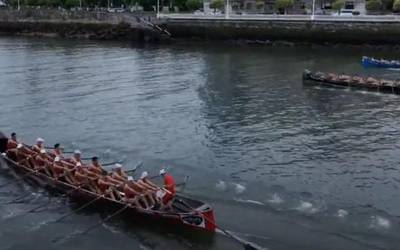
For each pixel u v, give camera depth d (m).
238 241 22.72
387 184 29.72
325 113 44.84
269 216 25.80
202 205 24.66
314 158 33.75
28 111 45.22
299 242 23.45
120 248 23.30
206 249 22.97
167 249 23.11
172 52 85.12
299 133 39.00
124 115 44.12
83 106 47.09
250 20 97.00
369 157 33.94
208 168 32.12
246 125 41.19
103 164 32.81
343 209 26.58
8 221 25.78
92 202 27.27
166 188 25.08
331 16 92.19
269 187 29.22
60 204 27.50
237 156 34.19
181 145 36.41
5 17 120.81
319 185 29.53
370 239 23.73
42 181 29.94
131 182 26.06
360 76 60.78
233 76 62.41
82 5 139.00
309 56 80.62
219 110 45.81
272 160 33.41
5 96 50.59
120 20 107.44
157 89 54.50
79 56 79.19
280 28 95.00
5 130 39.91
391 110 45.88
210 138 37.91
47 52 83.81
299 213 26.12
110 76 61.78
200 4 123.06
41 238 24.25
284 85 57.06
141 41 102.25
